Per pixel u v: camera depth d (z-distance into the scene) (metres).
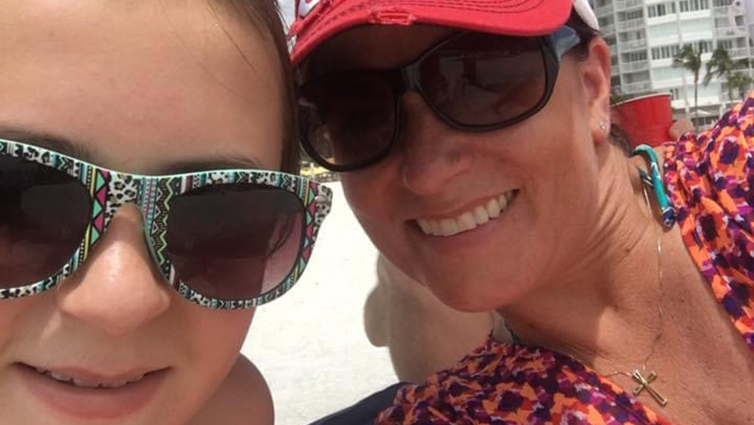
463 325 0.51
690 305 0.32
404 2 0.27
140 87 0.20
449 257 0.31
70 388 0.21
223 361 0.24
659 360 0.32
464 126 0.29
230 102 0.22
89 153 0.19
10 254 0.19
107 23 0.19
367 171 0.32
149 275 0.20
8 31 0.18
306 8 0.31
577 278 0.33
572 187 0.31
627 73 16.06
